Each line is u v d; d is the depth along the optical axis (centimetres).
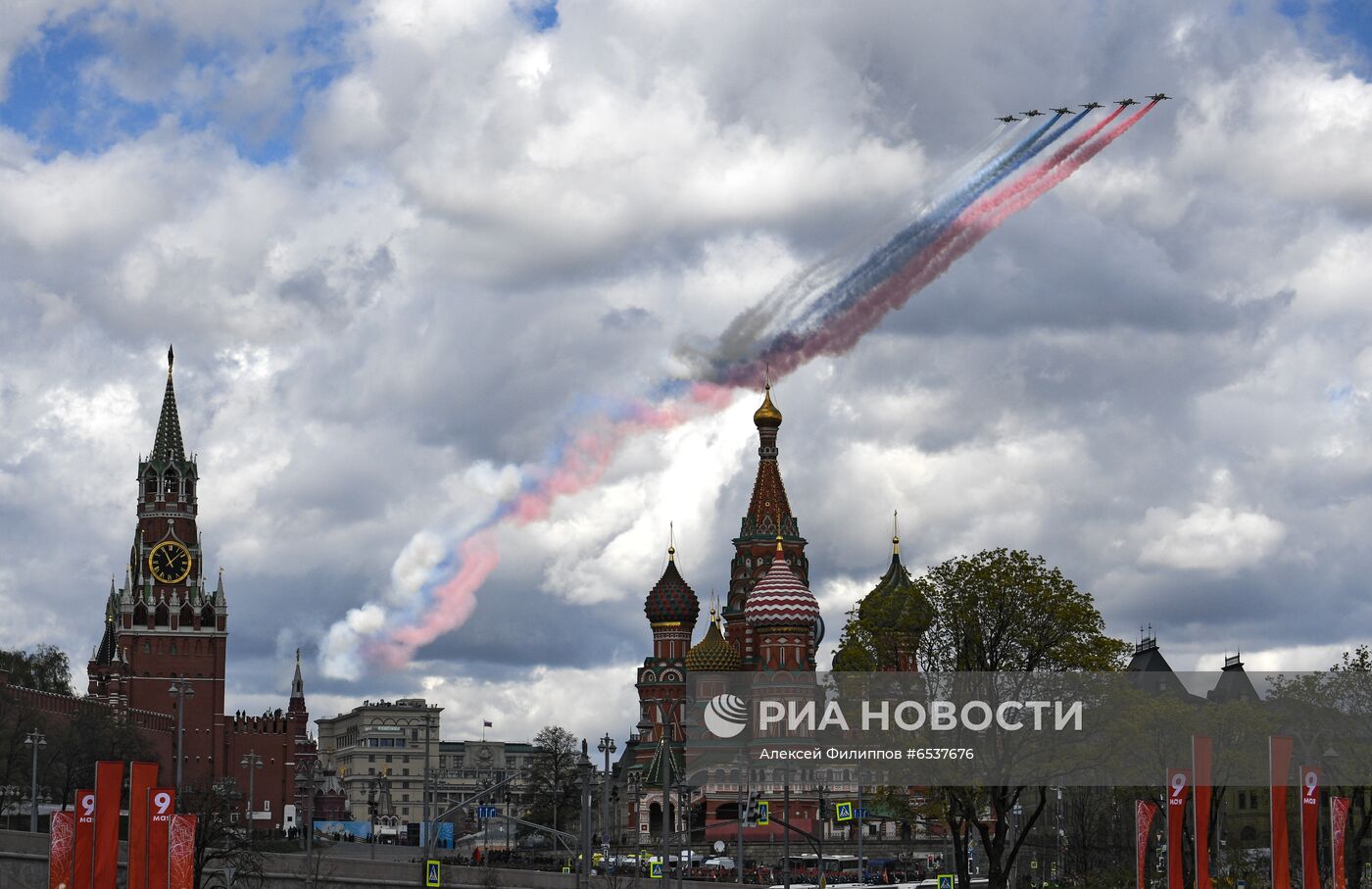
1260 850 18638
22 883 16800
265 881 17700
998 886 14700
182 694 17825
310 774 17612
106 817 12962
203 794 18825
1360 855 16525
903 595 15088
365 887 17950
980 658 14838
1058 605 14775
